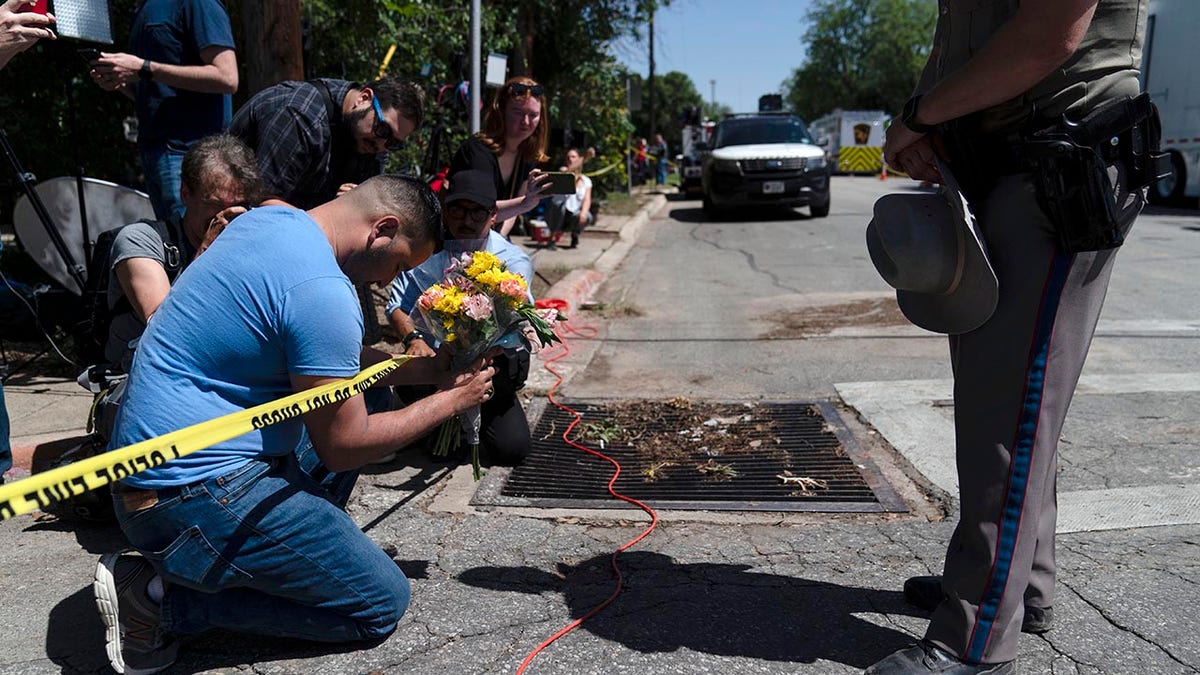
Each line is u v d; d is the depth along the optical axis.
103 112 7.19
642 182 26.78
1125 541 3.01
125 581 2.23
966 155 2.09
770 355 5.79
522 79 4.20
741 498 3.49
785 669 2.32
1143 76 15.30
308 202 3.68
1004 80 1.88
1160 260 8.95
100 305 3.17
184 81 3.92
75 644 2.46
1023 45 1.82
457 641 2.46
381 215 2.30
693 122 23.08
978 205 2.12
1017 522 2.09
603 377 5.34
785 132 15.75
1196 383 4.78
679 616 2.59
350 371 2.17
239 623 2.32
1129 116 1.92
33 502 1.57
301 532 2.22
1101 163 1.92
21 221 4.75
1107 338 5.86
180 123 4.15
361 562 2.32
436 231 2.39
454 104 7.54
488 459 3.90
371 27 7.33
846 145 35.25
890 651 2.40
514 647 2.43
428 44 8.41
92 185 4.79
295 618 2.33
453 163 4.30
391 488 3.59
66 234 4.79
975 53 2.05
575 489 3.62
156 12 3.96
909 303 2.29
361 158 3.76
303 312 2.09
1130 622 2.51
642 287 8.75
